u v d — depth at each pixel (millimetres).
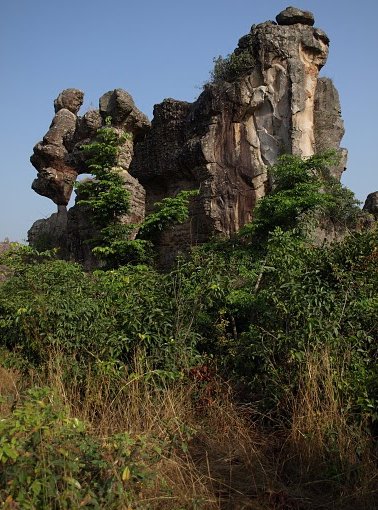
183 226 19938
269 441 5375
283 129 19375
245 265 10891
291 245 7191
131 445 3982
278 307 5992
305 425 5113
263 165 19312
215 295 6711
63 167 24578
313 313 5789
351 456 4734
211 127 19672
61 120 25141
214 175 19312
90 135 18625
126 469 3561
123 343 6238
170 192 21734
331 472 4703
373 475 4578
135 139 17344
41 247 23125
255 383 6000
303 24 20266
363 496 4375
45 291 6805
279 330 5914
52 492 3295
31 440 3439
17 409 3662
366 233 6711
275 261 6855
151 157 22125
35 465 3373
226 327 7758
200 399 5910
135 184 16125
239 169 19391
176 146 21312
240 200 19219
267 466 4996
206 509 4207
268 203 12625
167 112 21719
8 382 6461
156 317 6414
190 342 6523
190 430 4938
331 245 6793
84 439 3820
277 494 4457
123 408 5488
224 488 4566
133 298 6684
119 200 13789
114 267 13398
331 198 13102
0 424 3436
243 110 19578
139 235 14195
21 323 6598
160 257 19531
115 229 13461
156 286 6871
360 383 5219
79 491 3455
